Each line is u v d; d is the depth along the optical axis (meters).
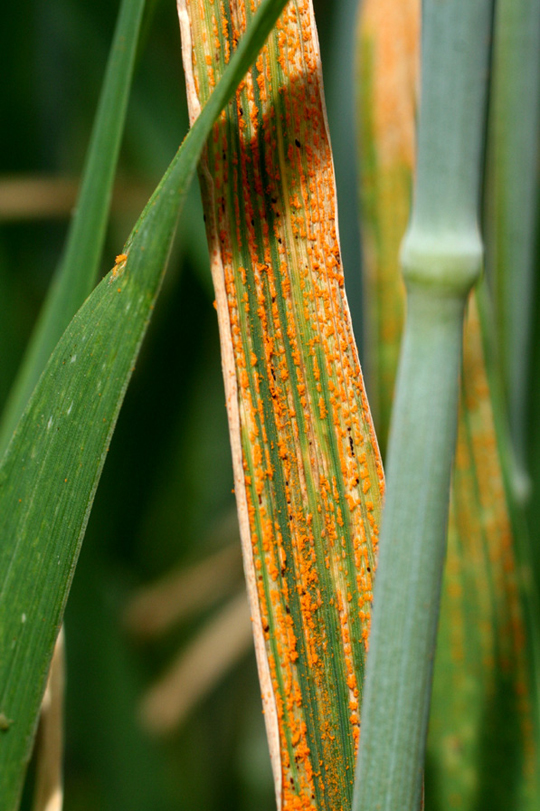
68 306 0.20
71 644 0.34
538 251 0.35
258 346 0.18
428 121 0.16
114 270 0.17
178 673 0.40
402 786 0.17
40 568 0.17
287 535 0.18
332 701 0.18
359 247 0.28
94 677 0.35
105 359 0.17
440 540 0.17
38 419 0.17
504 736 0.24
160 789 0.36
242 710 0.44
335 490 0.18
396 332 0.25
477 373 0.23
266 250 0.18
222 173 0.18
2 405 0.33
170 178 0.17
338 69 0.29
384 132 0.24
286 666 0.18
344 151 0.29
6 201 0.34
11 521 0.17
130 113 0.36
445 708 0.24
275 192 0.18
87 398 0.17
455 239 0.16
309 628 0.18
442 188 0.16
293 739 0.18
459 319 0.16
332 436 0.18
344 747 0.18
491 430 0.23
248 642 0.41
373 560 0.18
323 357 0.18
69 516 0.17
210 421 0.42
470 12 0.16
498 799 0.24
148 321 0.17
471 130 0.16
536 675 0.24
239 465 0.18
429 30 0.16
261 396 0.18
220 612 0.44
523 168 0.25
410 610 0.17
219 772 0.43
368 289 0.25
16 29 0.32
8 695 0.17
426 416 0.16
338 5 0.30
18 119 0.34
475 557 0.24
